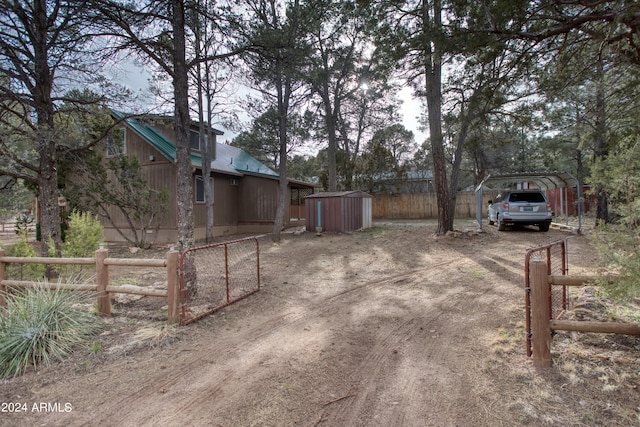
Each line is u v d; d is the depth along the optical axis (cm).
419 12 607
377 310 490
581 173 1644
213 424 244
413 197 2450
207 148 1312
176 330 414
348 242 1158
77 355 354
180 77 554
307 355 351
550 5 374
